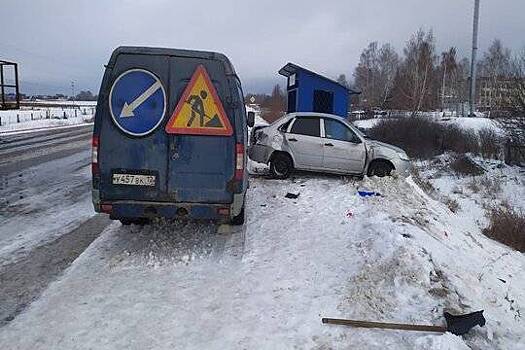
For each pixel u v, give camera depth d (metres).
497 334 4.25
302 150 11.10
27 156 15.63
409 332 4.07
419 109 54.94
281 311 4.35
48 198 9.01
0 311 4.21
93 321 4.06
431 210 9.62
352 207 8.37
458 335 4.07
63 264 5.38
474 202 14.88
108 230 6.76
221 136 5.54
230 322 4.11
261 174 11.84
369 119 38.28
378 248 5.88
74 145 19.88
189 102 5.49
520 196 15.74
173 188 5.54
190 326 4.02
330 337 3.93
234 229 6.90
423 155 23.25
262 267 5.43
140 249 5.90
